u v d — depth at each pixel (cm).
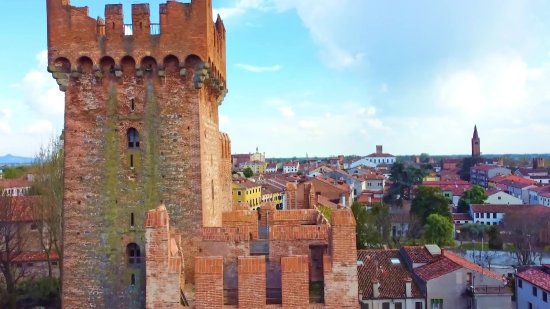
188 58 3591
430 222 13525
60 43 3569
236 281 3541
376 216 13612
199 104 3628
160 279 2948
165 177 3612
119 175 3612
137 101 3625
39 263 8712
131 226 3591
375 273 7562
